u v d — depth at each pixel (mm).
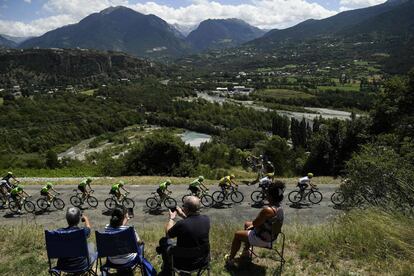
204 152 54469
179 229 5570
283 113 140750
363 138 32094
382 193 10375
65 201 20703
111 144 109500
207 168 38250
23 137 99312
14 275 7086
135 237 5957
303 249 7566
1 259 8008
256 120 132125
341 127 33438
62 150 100188
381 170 10641
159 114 148125
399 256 6793
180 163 35656
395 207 9078
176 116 143125
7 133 101562
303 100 165125
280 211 6418
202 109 148625
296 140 87750
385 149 12516
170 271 5855
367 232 7660
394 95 32969
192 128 131500
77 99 157500
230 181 18266
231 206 17984
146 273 6070
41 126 115250
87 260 5965
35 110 129500
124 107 156000
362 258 6902
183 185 24094
